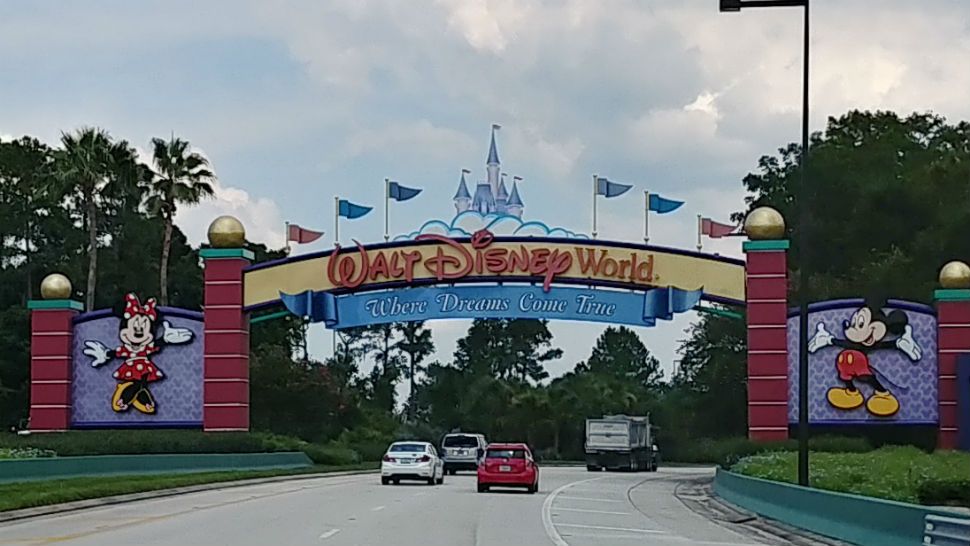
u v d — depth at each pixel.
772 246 51.62
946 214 77.69
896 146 91.19
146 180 73.81
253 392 82.38
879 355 51.44
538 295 53.62
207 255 54.50
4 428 78.38
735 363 87.75
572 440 103.44
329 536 23.98
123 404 54.75
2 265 91.56
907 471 36.94
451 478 56.00
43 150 92.94
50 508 31.72
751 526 29.20
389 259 54.16
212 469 51.72
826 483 35.03
